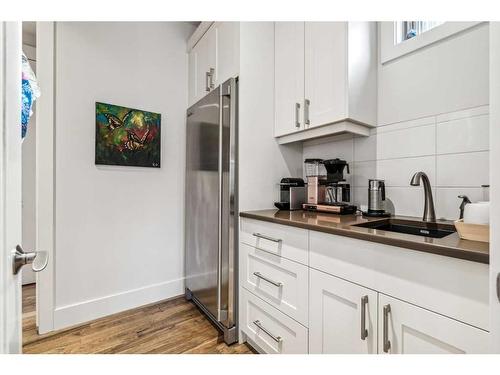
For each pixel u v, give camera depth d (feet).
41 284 5.64
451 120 4.24
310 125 5.26
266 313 4.71
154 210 7.32
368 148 5.38
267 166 6.03
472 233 2.66
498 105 1.67
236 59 5.66
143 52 7.14
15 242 2.17
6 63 1.96
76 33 6.14
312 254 3.79
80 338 5.48
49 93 5.73
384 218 4.47
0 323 1.86
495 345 1.71
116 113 6.64
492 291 1.72
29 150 8.25
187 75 7.97
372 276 3.03
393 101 4.98
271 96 6.10
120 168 6.77
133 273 6.95
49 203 5.73
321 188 5.61
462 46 4.12
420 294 2.62
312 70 5.22
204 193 6.34
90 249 6.31
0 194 1.85
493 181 1.70
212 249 5.92
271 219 4.52
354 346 3.20
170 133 7.62
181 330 5.83
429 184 4.15
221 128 5.56
